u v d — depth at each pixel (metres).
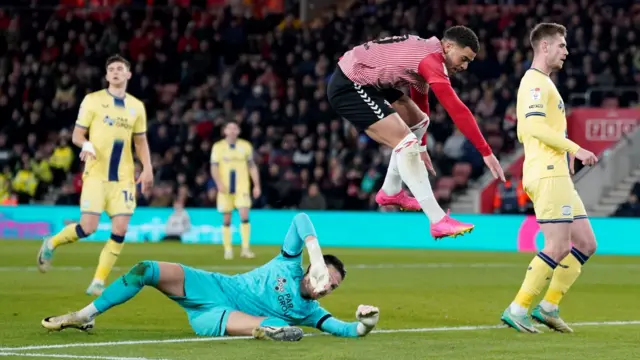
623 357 13.02
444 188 45.53
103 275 20.97
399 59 13.70
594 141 46.31
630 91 48.59
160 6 57.78
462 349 13.62
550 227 15.70
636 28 50.75
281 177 45.84
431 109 47.66
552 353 13.34
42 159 49.06
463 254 37.53
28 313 17.50
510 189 43.09
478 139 13.63
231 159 34.28
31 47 55.66
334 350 13.29
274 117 49.19
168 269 14.27
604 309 19.38
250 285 14.46
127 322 16.28
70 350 13.12
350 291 22.30
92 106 21.25
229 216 34.25
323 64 51.03
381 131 13.88
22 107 53.00
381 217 43.19
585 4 51.50
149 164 22.11
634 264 32.94
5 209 46.53
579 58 49.25
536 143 15.95
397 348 13.61
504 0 54.78
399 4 53.34
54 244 21.45
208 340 14.06
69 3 60.69
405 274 27.59
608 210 44.75
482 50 49.69
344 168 45.66
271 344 13.72
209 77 53.34
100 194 21.19
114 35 54.91
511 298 21.08
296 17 58.75
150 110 52.50
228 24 55.19
